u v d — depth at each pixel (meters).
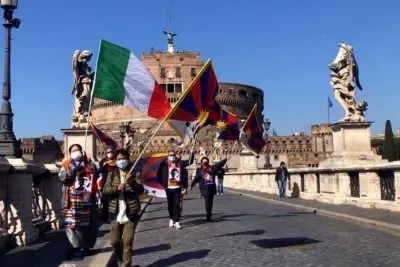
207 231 15.31
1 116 12.55
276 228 15.55
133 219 9.39
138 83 11.65
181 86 146.25
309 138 132.12
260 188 42.50
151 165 17.09
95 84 11.30
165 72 146.50
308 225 16.17
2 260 10.18
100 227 15.98
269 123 47.22
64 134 24.61
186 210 23.73
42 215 14.77
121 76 11.48
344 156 23.22
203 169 18.70
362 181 20.89
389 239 12.58
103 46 11.34
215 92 13.49
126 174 9.39
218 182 39.47
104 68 11.35
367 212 18.34
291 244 12.20
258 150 29.33
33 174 13.52
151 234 15.02
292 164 127.81
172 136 118.19
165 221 18.81
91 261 9.84
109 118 138.88
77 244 10.27
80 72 24.70
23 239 11.96
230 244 12.45
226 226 16.52
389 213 17.64
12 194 12.03
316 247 11.66
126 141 37.59
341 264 9.66
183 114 12.57
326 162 24.81
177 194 16.55
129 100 11.62
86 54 24.72
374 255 10.47
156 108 11.96
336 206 21.78
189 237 14.05
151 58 147.12
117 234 9.46
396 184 18.09
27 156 110.31
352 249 11.27
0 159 11.34
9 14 12.74
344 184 22.86
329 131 129.88
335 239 12.87
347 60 23.69
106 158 13.91
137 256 11.08
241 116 148.50
